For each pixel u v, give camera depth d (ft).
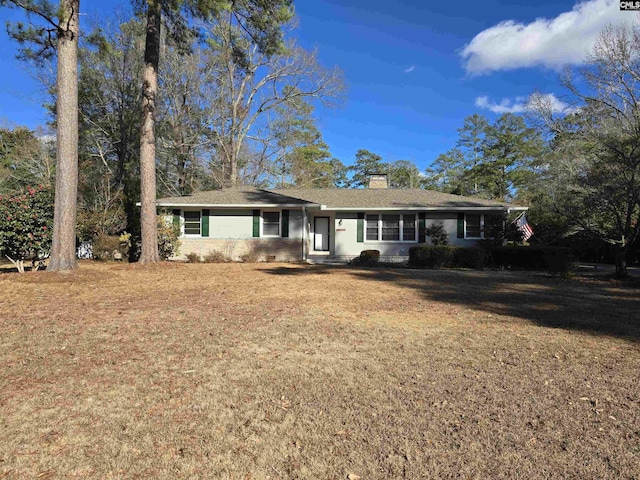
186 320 19.61
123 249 53.67
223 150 92.53
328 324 19.39
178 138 86.28
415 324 19.83
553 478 7.64
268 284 32.60
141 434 9.00
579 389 11.84
